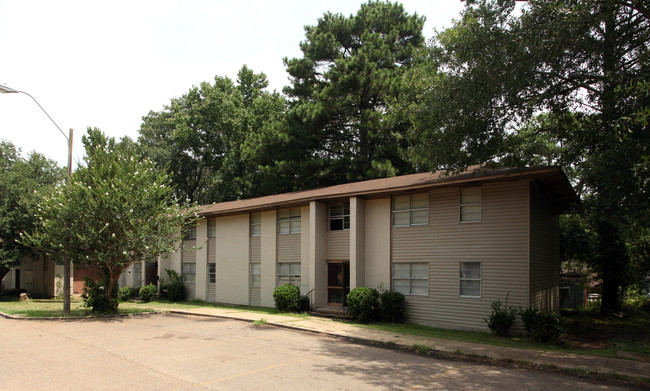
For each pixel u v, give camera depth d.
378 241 18.86
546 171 14.27
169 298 27.77
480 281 15.89
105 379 8.68
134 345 12.40
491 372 9.90
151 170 21.05
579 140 13.75
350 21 33.97
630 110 11.05
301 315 19.25
